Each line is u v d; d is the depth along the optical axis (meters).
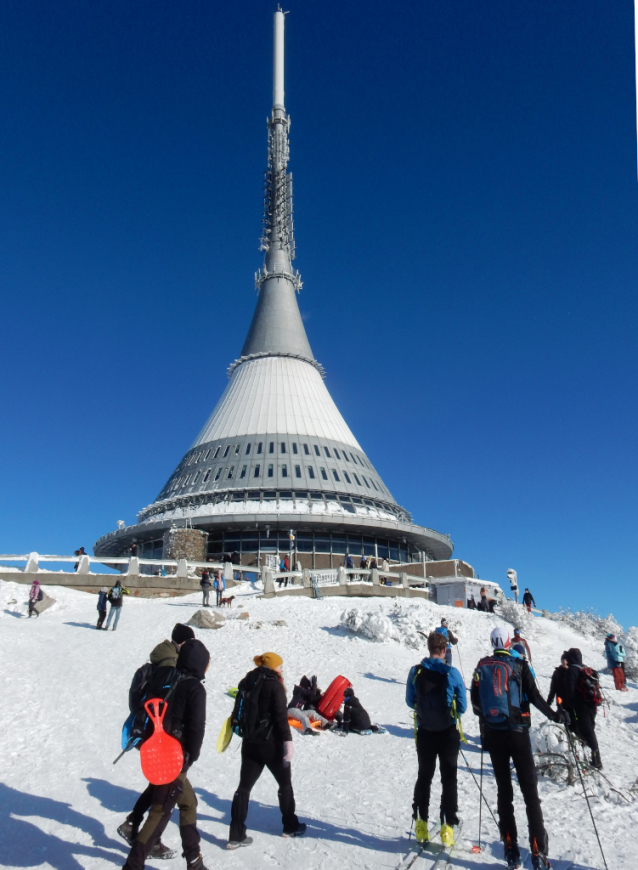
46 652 17.14
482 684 6.12
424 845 6.23
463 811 7.37
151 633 20.97
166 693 5.72
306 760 10.00
